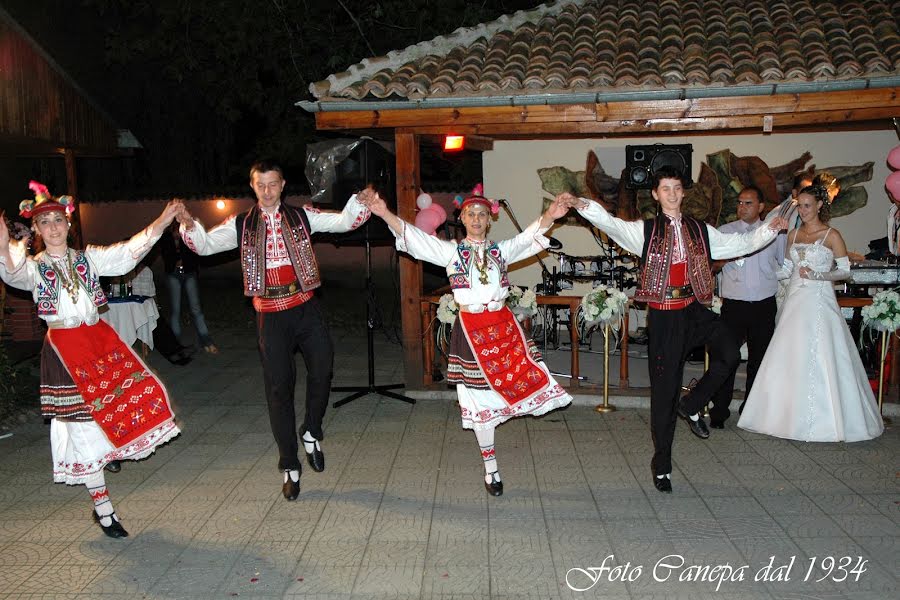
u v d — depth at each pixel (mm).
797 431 5309
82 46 9805
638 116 5980
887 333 5793
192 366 8352
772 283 5574
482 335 4391
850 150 8422
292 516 4328
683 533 4020
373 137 7156
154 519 4340
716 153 8703
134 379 4141
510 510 4348
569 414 6133
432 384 6828
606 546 3895
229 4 12609
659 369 4453
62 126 9281
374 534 4082
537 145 9047
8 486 4930
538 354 4582
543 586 3523
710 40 6668
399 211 6469
